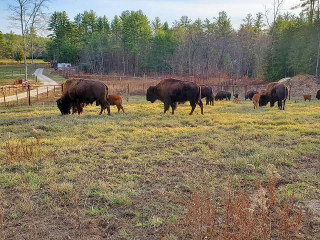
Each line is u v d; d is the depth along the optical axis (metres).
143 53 68.50
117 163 5.55
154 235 3.18
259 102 16.09
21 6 38.41
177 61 60.81
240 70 57.31
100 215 3.61
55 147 6.57
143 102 18.80
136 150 6.56
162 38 65.50
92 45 71.19
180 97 12.05
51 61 89.56
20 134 7.96
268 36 52.72
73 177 4.73
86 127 8.95
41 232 3.21
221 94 25.81
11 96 23.72
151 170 5.16
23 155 5.72
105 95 11.73
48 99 21.23
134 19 70.81
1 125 9.59
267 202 3.65
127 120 10.45
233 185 4.39
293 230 3.18
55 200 3.95
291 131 8.32
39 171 5.00
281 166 5.30
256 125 9.27
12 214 3.54
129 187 4.39
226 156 6.01
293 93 30.23
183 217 3.50
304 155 6.00
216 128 8.95
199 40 61.72
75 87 11.46
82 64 74.75
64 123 9.62
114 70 68.25
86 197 4.07
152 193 4.21
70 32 83.62
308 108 15.03
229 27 70.88
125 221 3.47
